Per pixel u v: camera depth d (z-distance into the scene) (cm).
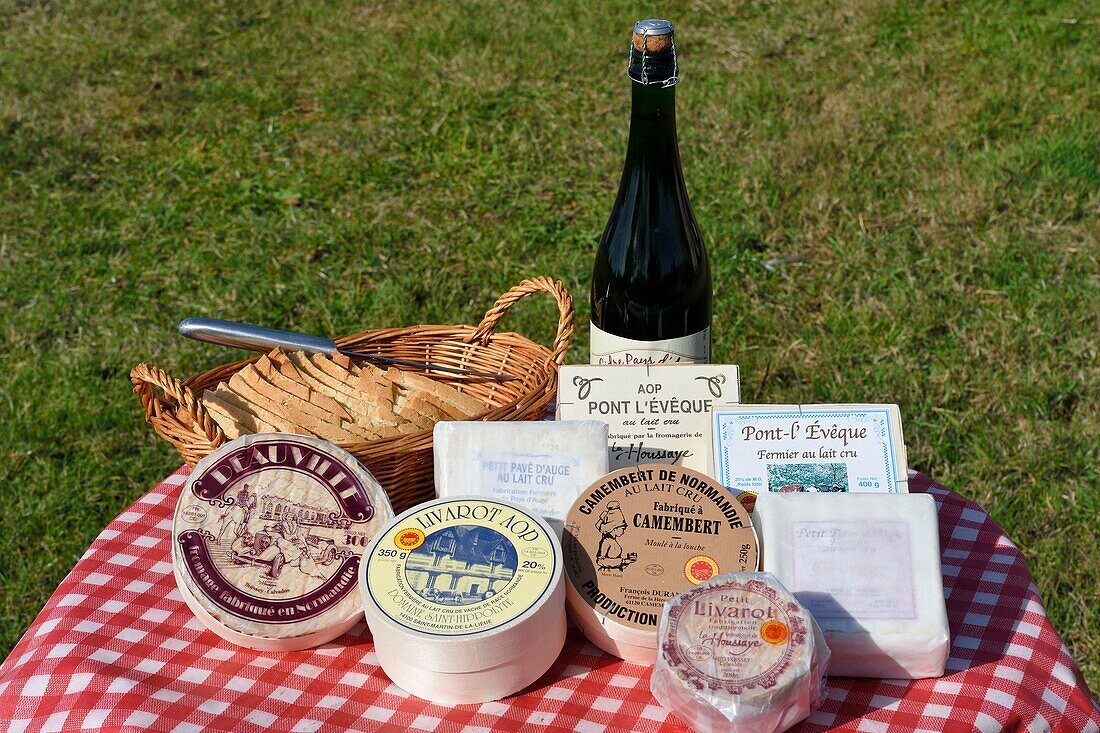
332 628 128
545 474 138
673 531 128
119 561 148
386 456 141
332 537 132
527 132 490
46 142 493
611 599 125
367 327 383
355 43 571
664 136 163
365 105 516
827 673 124
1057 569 285
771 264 403
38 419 346
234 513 132
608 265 171
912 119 483
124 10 609
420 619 117
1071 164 444
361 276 410
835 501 128
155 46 572
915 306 377
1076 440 323
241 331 169
